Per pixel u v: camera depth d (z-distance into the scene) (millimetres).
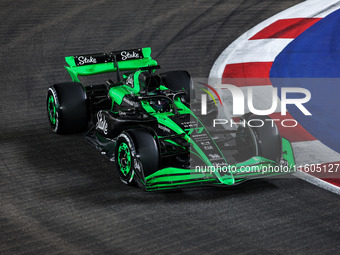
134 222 22312
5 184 26156
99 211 23344
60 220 22547
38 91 40906
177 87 33656
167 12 61531
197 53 49406
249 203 24016
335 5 62844
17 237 21172
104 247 20344
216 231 21500
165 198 24578
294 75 44312
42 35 53750
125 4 64312
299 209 23391
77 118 31781
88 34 54250
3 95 39938
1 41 52000
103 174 27281
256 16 60156
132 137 24703
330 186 25734
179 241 20750
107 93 34750
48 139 32094
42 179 26719
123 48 50531
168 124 26625
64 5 63781
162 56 48562
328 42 51375
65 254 19875
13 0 65250
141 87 28781
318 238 20938
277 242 20641
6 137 32438
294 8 62719
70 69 33406
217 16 60188
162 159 27406
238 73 44688
